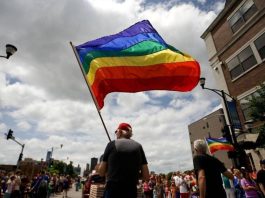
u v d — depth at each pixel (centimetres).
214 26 2336
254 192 977
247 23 1931
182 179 1397
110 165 288
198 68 512
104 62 500
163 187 1670
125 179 279
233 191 1103
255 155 1698
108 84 493
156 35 547
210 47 2364
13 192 1295
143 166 308
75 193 3031
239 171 1089
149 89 505
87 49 505
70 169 8475
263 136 1337
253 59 1883
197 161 390
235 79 2016
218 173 386
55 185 2511
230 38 2123
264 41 1798
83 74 426
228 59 2127
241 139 1820
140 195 619
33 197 1197
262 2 1823
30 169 4734
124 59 508
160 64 508
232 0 2092
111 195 274
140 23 563
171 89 512
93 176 630
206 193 367
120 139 308
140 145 314
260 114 1355
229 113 1628
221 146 1433
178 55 514
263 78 1758
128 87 500
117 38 530
